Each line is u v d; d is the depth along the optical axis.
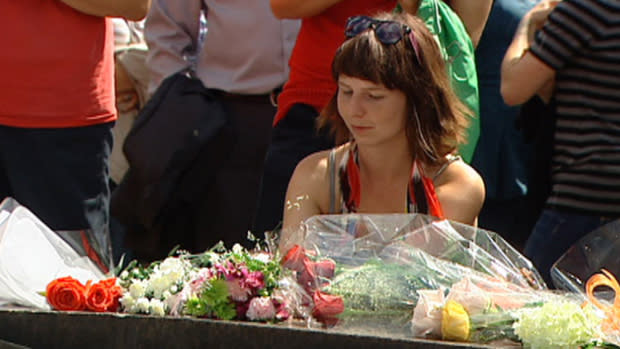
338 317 5.50
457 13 9.62
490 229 10.30
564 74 8.42
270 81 10.59
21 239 6.15
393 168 6.86
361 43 6.58
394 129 6.70
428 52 6.70
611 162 8.22
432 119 6.78
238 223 10.69
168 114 10.47
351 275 5.68
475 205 6.91
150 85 11.09
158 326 5.25
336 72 6.72
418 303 5.20
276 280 5.51
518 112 10.08
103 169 9.04
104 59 8.93
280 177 8.81
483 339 5.11
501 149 10.20
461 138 7.03
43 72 8.58
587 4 8.22
